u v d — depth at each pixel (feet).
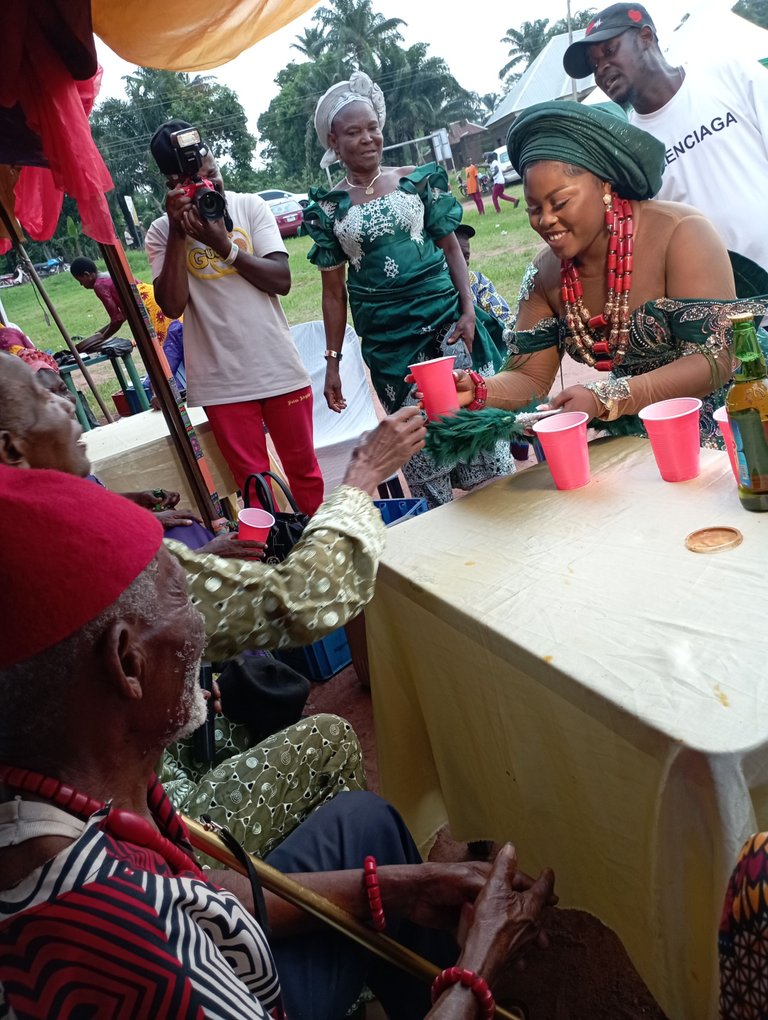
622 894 4.45
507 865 4.26
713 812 3.43
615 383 6.61
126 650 2.84
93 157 10.39
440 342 11.21
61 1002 2.41
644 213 6.83
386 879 4.41
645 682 3.84
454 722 5.83
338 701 10.19
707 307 6.57
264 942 3.07
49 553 2.65
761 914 2.44
